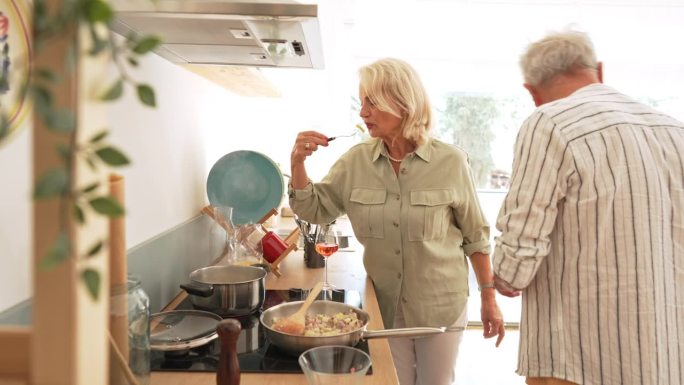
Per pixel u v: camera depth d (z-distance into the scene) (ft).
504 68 13.58
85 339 1.53
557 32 4.70
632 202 3.87
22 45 2.76
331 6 12.06
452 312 5.76
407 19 12.67
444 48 13.25
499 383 9.93
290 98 12.50
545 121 4.24
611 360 3.97
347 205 5.99
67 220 1.35
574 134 4.06
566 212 4.15
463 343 11.68
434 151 5.72
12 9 2.68
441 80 13.66
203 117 7.36
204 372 3.70
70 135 1.42
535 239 4.23
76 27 1.37
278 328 4.05
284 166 12.62
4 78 1.55
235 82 7.76
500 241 4.48
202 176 7.34
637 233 3.86
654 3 12.07
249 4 3.61
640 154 3.91
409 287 5.70
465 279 5.94
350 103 13.32
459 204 5.67
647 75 13.44
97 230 1.58
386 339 4.39
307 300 4.46
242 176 7.22
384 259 5.77
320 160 12.82
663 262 3.91
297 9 3.62
